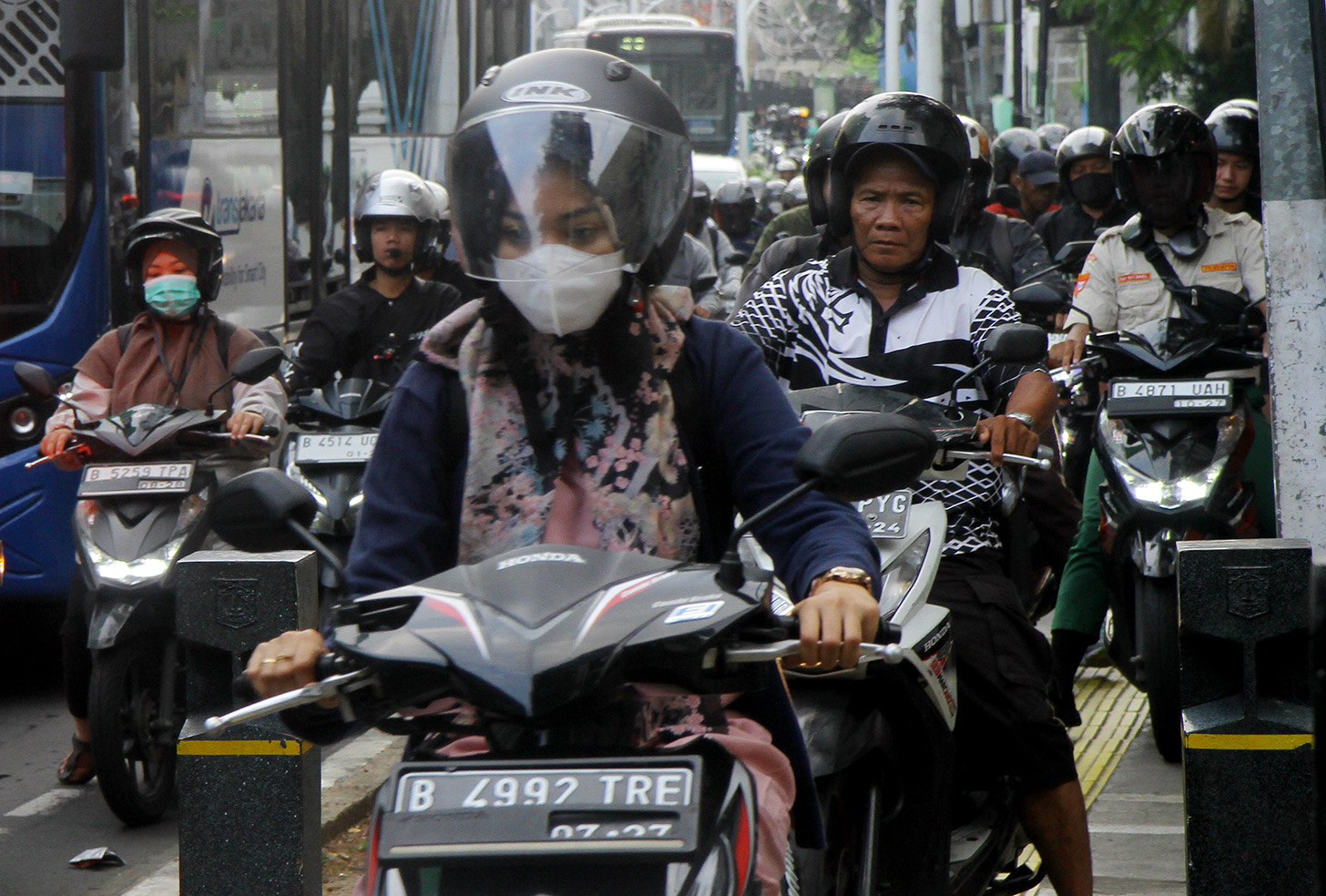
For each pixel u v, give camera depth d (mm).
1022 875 8047
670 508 4855
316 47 21250
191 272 12086
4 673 16281
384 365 14242
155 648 11461
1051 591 11617
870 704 6512
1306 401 10078
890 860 6793
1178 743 11594
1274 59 10000
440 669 4121
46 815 11617
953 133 7746
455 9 26656
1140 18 33156
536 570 4352
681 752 4344
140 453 11391
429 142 25641
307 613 7598
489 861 3924
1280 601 6852
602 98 4820
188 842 7531
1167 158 12281
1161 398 11273
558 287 4715
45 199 15219
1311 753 6852
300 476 13516
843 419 4609
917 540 6961
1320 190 10000
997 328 7406
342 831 10797
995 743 7371
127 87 15984
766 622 4406
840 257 8125
